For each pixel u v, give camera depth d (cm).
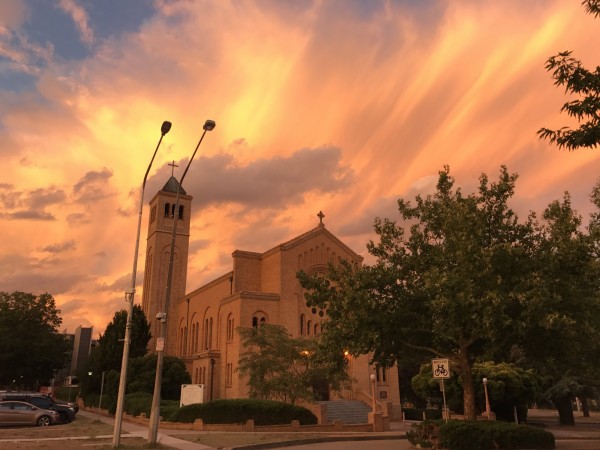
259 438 2539
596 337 2084
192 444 2216
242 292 4981
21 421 3188
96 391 5644
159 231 7700
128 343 2142
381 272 2158
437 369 2005
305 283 2394
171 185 8088
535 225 2169
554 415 7081
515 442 1983
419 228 2333
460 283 1903
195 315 6769
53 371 8556
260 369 3759
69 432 2761
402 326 2159
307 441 2522
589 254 1977
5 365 7694
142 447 2017
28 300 8025
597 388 4838
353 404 4675
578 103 1186
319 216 5809
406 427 3956
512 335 1978
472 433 1959
